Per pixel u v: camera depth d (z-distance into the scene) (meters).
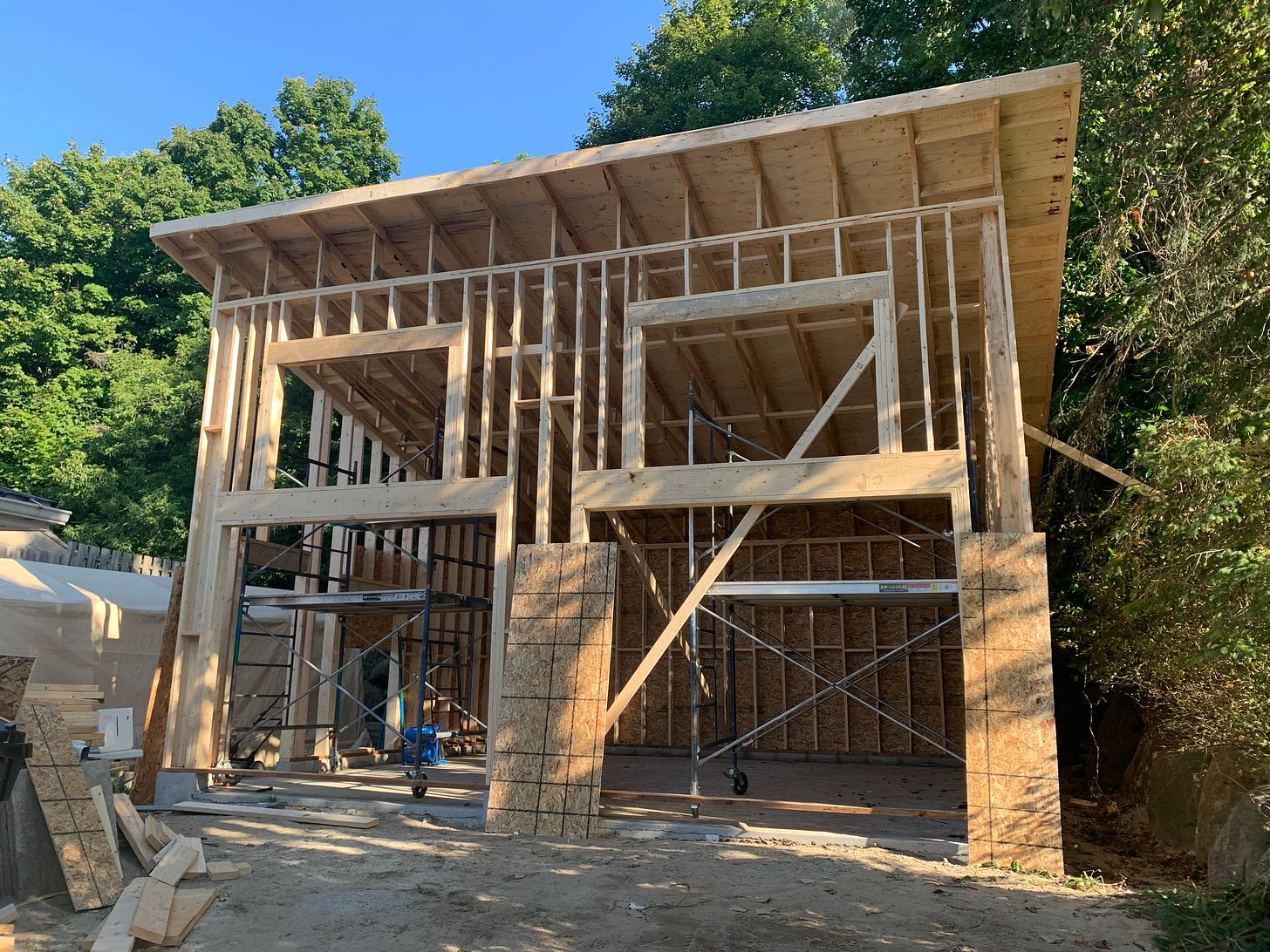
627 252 8.59
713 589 7.61
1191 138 8.70
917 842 6.64
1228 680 6.89
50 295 26.20
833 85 23.45
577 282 8.72
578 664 7.51
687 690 14.41
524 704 7.55
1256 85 8.11
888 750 13.25
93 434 23.80
